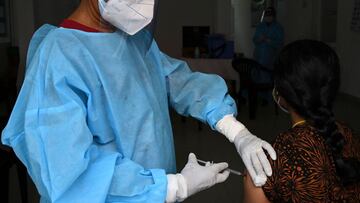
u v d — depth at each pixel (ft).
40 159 3.10
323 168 3.52
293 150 3.57
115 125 3.63
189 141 15.35
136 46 4.03
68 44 3.44
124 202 3.30
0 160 7.56
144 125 3.81
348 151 3.79
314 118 3.59
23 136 3.35
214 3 26.55
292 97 3.64
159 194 3.30
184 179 3.48
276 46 23.17
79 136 3.15
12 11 21.62
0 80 18.28
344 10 23.39
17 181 11.31
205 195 10.06
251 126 17.56
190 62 20.11
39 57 3.39
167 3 26.81
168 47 27.20
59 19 24.93
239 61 19.61
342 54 23.77
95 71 3.51
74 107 3.21
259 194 3.76
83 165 3.13
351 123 17.51
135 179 3.30
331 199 3.59
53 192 3.05
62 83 3.28
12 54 20.43
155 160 3.89
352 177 3.61
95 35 3.65
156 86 4.27
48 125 3.13
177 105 4.73
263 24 23.39
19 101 3.38
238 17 30.45
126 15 3.52
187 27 27.07
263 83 19.31
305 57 3.56
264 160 3.65
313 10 27.55
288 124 17.71
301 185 3.52
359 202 3.74
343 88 23.63
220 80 4.63
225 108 4.39
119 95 3.63
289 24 30.68
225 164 4.00
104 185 3.19
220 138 15.62
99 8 3.58
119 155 3.43
